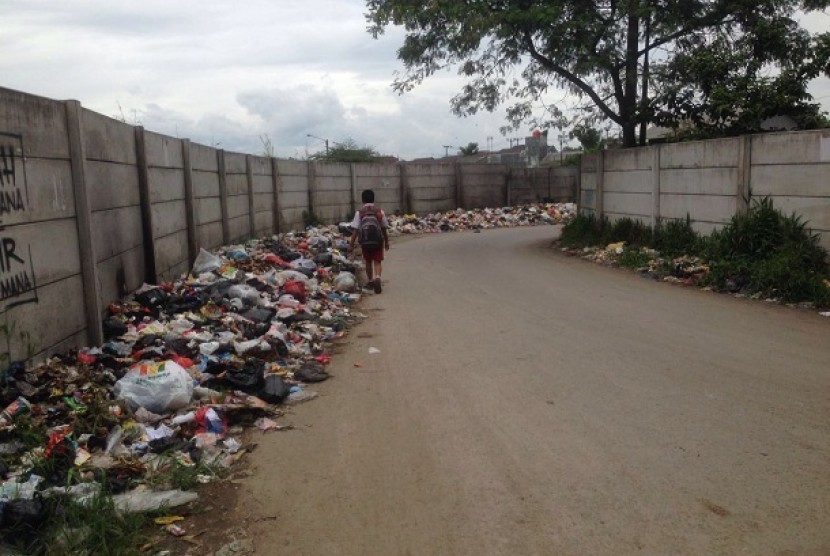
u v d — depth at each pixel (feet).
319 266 42.78
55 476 13.76
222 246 43.78
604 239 51.29
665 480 13.84
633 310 30.27
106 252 24.49
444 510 13.03
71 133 20.98
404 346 25.46
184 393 17.85
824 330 25.64
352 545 11.99
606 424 16.85
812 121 48.78
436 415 18.03
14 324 17.06
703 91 50.90
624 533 11.99
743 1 49.52
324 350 25.32
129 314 24.75
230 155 45.93
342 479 14.53
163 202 32.04
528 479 14.12
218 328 25.23
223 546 12.05
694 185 42.09
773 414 17.16
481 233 76.54
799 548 11.37
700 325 27.02
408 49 59.67
